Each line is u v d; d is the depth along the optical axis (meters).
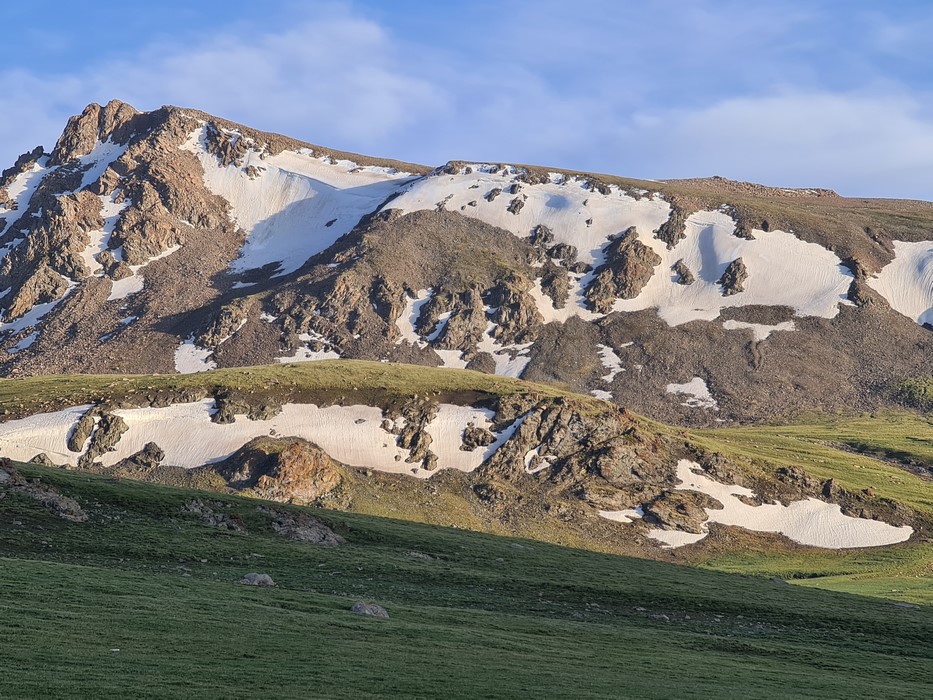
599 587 86.62
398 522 116.25
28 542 68.12
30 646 36.62
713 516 186.00
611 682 43.44
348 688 36.41
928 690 54.19
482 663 43.94
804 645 70.50
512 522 176.75
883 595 130.88
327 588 68.69
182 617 45.38
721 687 46.28
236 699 33.03
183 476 179.00
